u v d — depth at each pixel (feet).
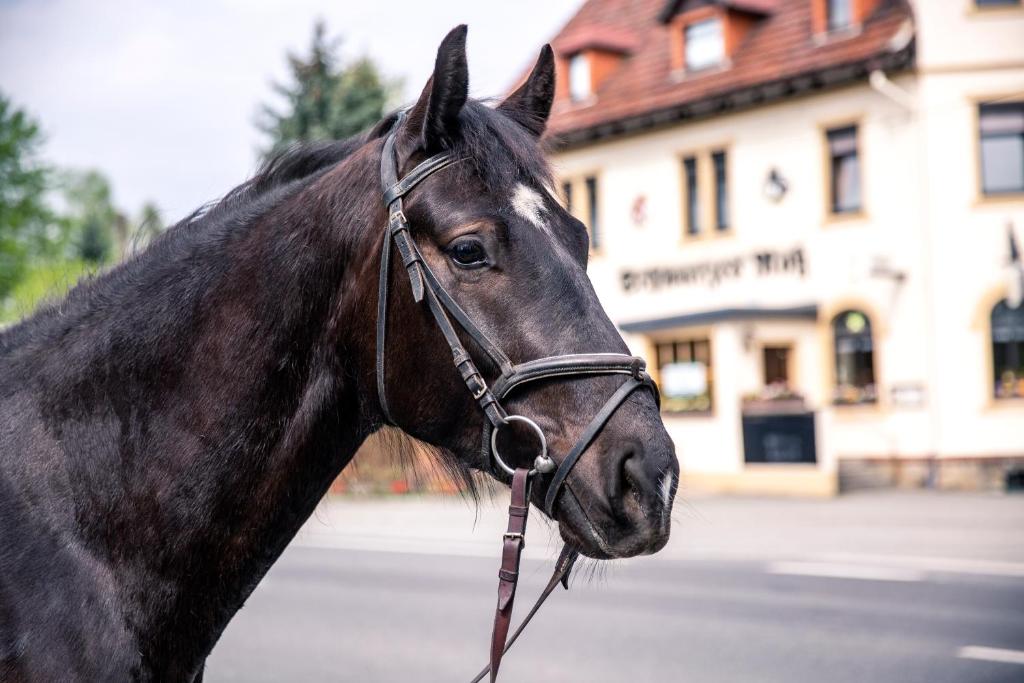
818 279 73.00
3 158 117.60
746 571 37.73
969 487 66.59
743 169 77.05
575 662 24.16
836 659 23.91
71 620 7.47
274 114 98.89
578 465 7.32
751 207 76.64
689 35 82.84
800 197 74.02
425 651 25.81
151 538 7.88
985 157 67.97
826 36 74.38
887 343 69.62
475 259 7.61
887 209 69.82
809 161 73.56
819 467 64.08
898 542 44.34
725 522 52.90
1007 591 32.30
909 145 68.90
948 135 67.77
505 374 7.47
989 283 67.21
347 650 25.98
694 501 62.54
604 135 84.74
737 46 79.87
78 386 8.20
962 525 49.26
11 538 7.59
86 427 8.07
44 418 8.12
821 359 72.59
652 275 82.43
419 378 7.77
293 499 8.18
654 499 7.07
